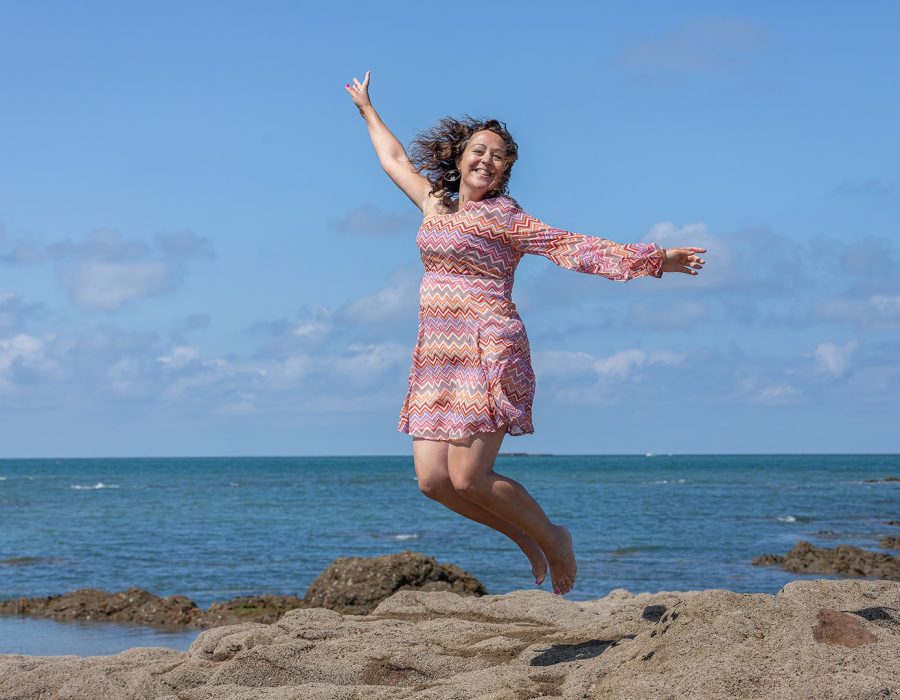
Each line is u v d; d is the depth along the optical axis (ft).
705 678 11.75
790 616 12.85
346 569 42.14
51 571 64.54
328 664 15.83
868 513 123.03
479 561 67.21
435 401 14.33
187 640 37.37
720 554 73.61
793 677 11.60
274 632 18.61
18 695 15.60
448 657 15.99
